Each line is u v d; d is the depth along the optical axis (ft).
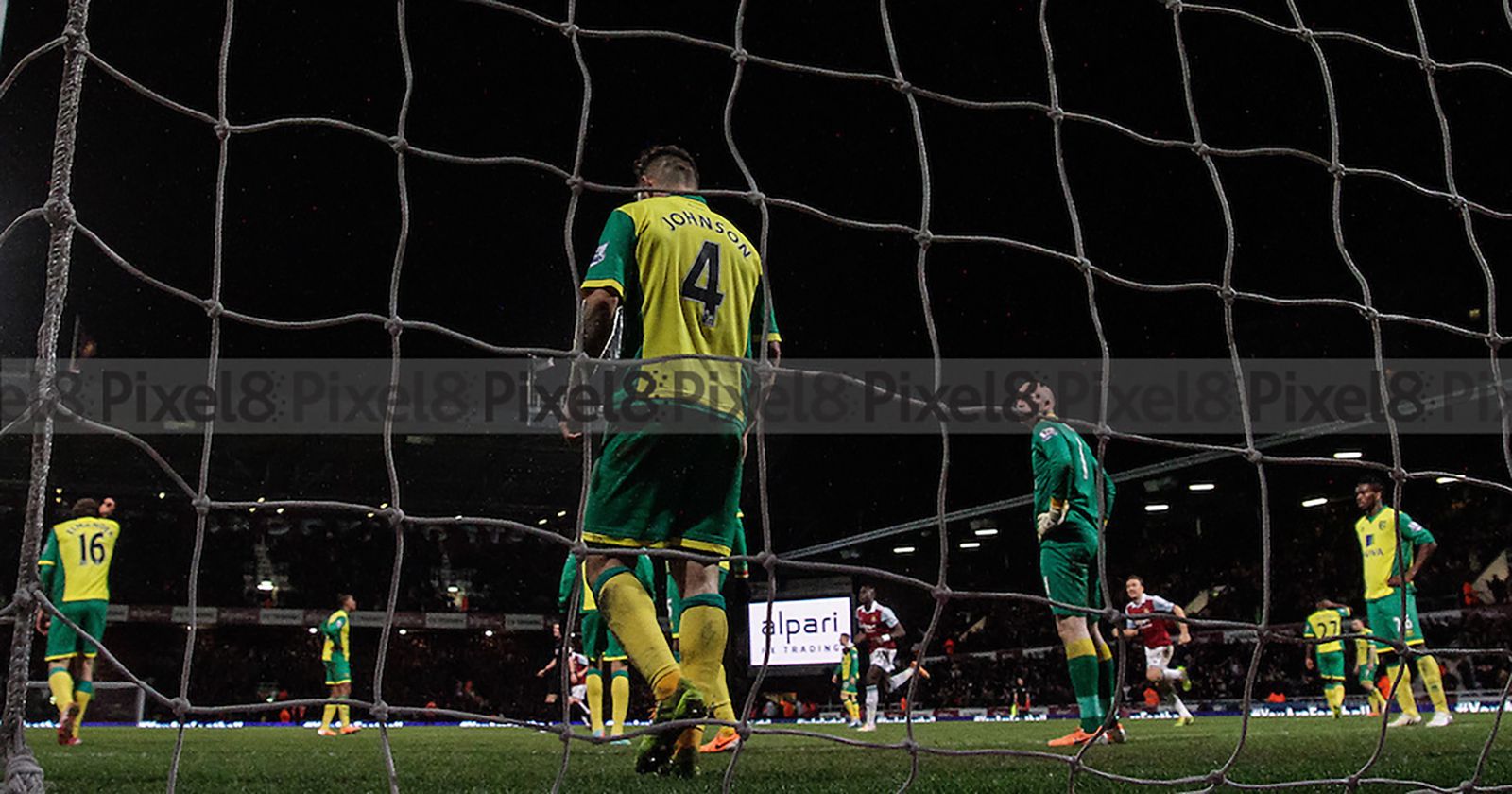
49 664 24.39
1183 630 38.91
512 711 109.40
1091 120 9.34
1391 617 28.17
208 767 13.79
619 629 9.66
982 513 93.97
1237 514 101.04
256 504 6.18
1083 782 8.99
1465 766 10.52
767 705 94.32
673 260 10.47
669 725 6.27
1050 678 93.25
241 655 103.55
